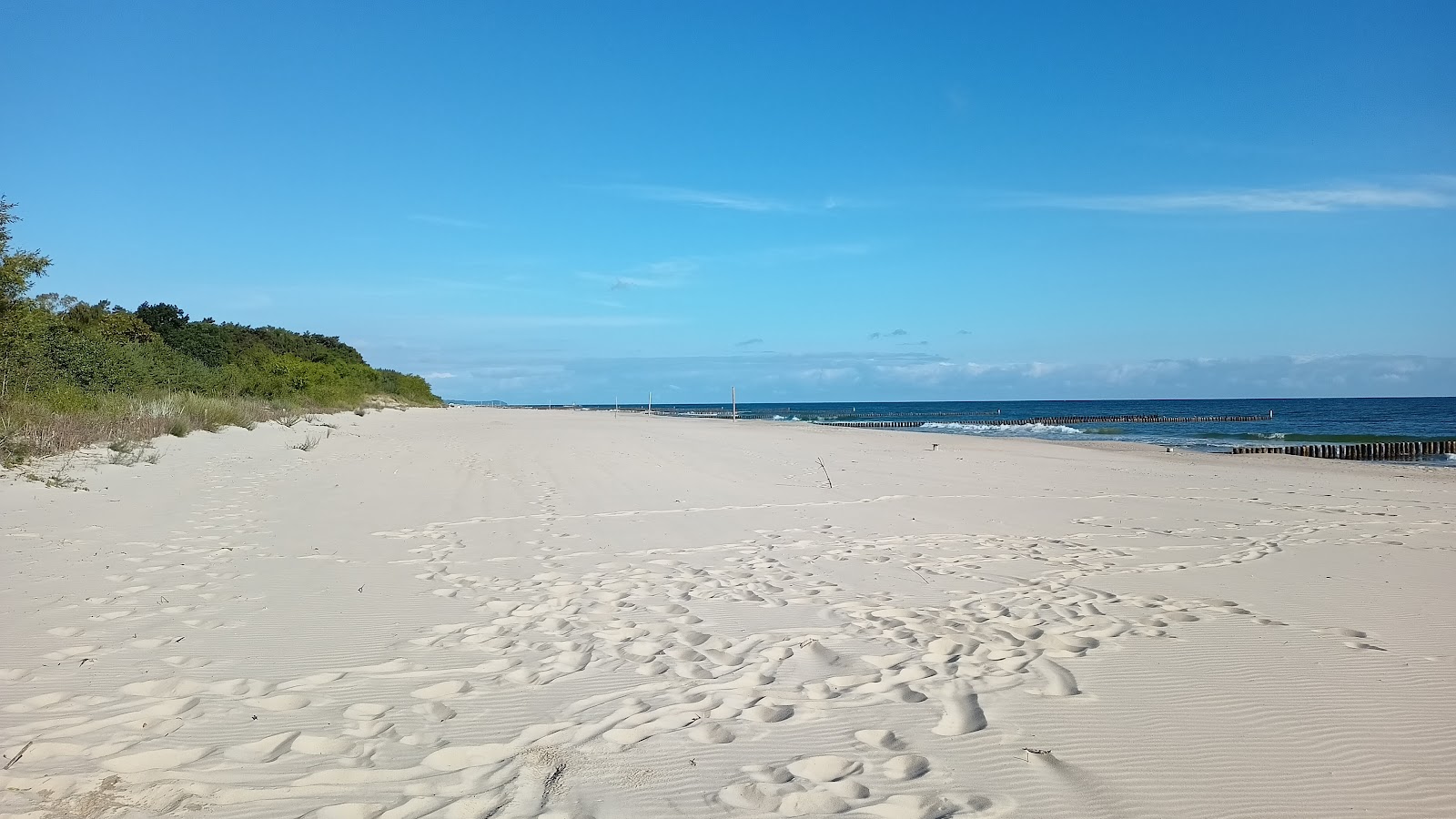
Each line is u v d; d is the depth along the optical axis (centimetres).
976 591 600
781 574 655
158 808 268
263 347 4509
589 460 1712
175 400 1952
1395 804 282
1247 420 6188
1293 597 580
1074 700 375
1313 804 281
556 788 285
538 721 348
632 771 300
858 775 297
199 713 351
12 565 629
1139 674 411
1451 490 1290
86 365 1942
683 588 606
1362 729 343
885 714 357
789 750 320
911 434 3158
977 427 4862
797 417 7525
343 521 905
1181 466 1695
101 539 748
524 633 483
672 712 359
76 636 459
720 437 2709
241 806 270
